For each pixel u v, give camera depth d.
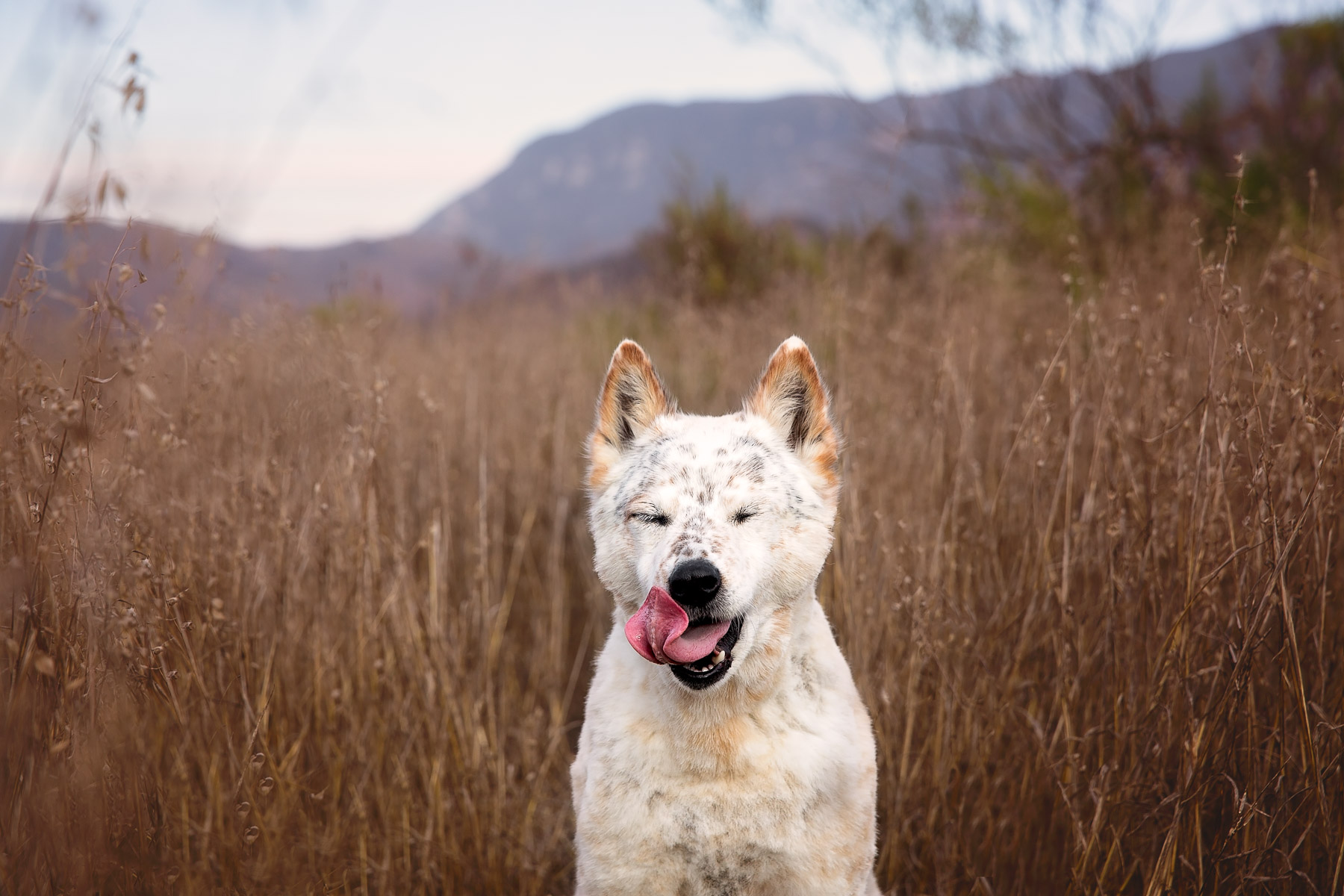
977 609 3.93
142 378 2.87
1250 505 3.20
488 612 4.30
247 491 3.79
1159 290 4.60
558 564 5.00
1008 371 5.06
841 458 4.06
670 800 2.81
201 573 3.50
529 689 4.64
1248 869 2.99
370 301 6.69
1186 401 3.77
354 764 3.74
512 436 6.02
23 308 2.42
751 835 2.79
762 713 2.87
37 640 2.43
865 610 3.89
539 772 4.00
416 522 4.92
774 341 6.24
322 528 3.92
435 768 3.72
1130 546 3.44
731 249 10.50
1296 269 4.21
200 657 3.27
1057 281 6.51
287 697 3.69
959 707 3.71
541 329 8.38
